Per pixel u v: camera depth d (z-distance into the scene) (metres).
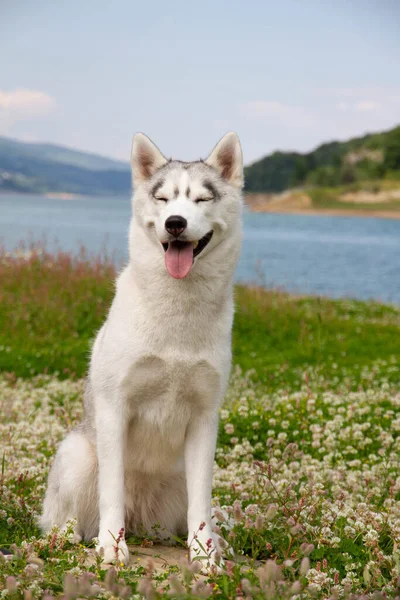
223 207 4.89
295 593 3.55
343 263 44.81
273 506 4.36
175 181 4.86
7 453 6.41
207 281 4.68
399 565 4.18
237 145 5.11
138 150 5.19
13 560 4.02
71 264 18.91
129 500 5.14
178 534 5.30
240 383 10.92
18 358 12.63
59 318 15.29
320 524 4.91
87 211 147.88
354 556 4.54
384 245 66.12
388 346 16.22
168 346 4.63
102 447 4.67
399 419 8.05
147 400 4.80
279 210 175.25
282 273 37.06
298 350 15.20
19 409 8.59
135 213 5.02
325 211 165.25
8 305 15.85
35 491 5.64
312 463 6.70
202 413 4.83
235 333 16.36
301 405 8.73
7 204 199.00
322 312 18.28
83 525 5.02
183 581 3.92
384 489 5.96
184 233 4.54
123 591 3.44
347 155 196.50
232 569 3.97
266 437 7.98
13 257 19.45
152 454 4.98
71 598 3.45
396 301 27.62
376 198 172.38
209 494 4.79
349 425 8.27
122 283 4.91
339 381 12.00
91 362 5.11
